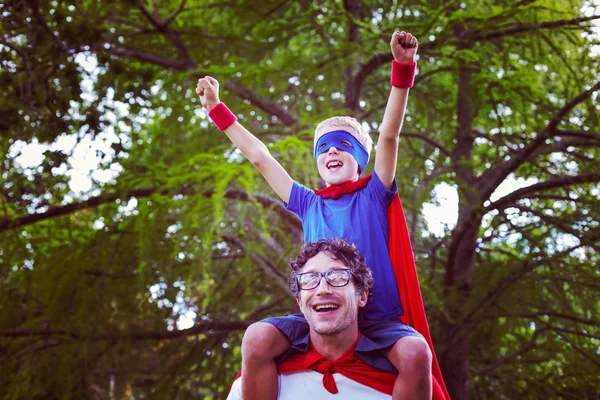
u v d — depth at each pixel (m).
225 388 11.92
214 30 12.72
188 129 12.10
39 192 9.48
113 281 10.98
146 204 10.31
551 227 10.52
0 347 10.81
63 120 8.86
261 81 11.70
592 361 10.04
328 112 10.76
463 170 11.72
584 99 10.18
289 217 10.89
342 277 2.85
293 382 2.96
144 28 11.73
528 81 11.87
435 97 12.31
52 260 10.99
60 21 8.98
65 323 10.80
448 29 10.85
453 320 9.98
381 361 2.90
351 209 3.24
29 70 8.71
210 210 9.99
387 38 10.84
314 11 11.25
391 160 3.22
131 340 10.95
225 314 12.29
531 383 10.45
